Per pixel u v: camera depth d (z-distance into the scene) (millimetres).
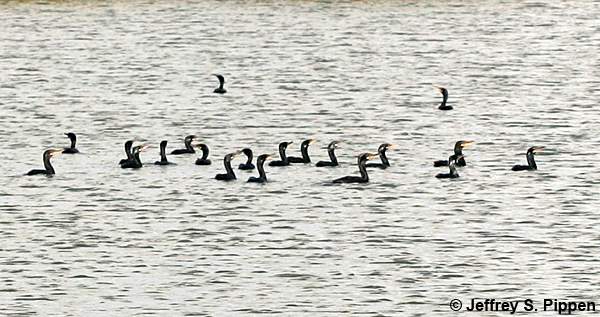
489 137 85438
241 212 70250
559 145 83250
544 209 70625
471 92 99625
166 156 81000
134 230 67750
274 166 78375
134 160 78438
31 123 89750
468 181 75375
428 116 91500
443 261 63250
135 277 61719
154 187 74500
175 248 65188
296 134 86562
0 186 74938
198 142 84500
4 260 63750
